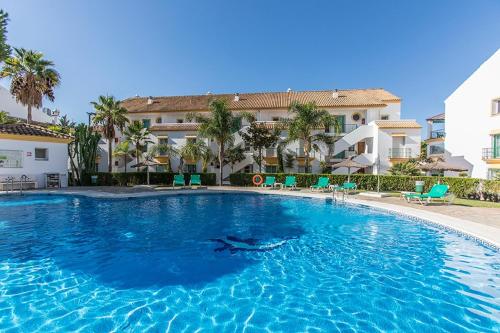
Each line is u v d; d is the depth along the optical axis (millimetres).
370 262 6758
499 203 15172
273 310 4535
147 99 38312
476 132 22766
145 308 4543
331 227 10461
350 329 4004
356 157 27375
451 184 19047
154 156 29297
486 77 21766
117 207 14180
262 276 5906
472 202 15594
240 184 26219
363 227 10445
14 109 35562
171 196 18438
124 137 32969
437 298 4918
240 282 5598
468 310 4520
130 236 8984
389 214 12836
